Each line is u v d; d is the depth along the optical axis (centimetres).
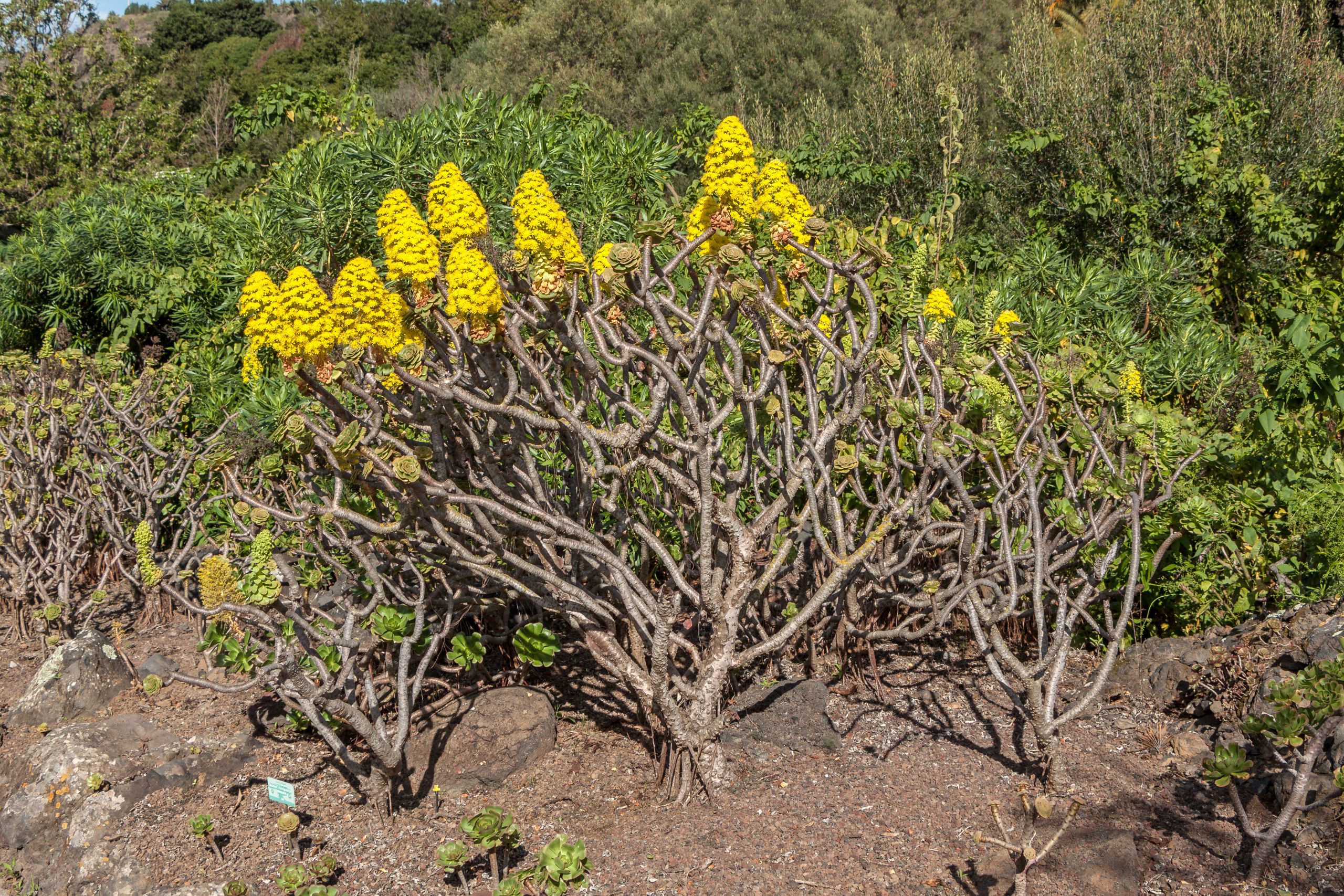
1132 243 758
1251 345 530
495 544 267
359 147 534
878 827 267
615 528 332
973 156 1088
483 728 300
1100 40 968
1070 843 255
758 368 331
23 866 294
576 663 372
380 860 266
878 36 1908
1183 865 248
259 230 555
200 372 564
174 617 443
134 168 1905
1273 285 665
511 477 295
